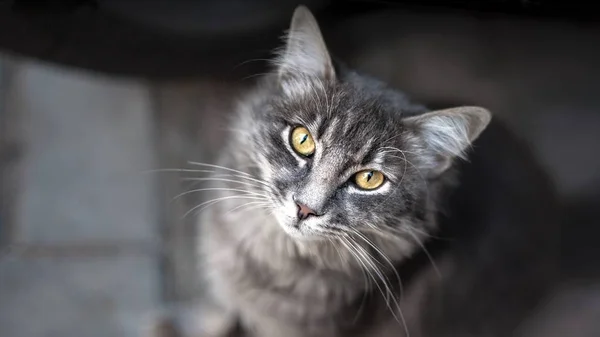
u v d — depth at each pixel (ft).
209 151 2.18
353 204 1.58
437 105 1.84
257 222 1.73
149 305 2.14
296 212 1.57
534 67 1.98
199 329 2.12
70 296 2.11
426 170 1.65
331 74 1.61
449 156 1.63
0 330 2.05
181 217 2.17
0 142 2.19
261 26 1.85
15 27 1.83
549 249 1.96
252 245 1.78
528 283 1.94
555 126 1.98
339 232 1.59
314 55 1.63
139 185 2.20
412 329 1.84
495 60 1.97
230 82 2.06
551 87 1.98
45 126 2.22
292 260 1.75
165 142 2.22
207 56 1.97
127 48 1.94
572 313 2.00
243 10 1.84
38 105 2.23
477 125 1.58
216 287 2.02
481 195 1.86
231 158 1.78
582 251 2.00
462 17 1.85
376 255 1.72
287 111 1.62
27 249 2.13
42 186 2.18
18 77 2.23
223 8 1.84
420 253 1.77
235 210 1.76
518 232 1.91
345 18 1.90
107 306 2.12
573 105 1.98
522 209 1.92
